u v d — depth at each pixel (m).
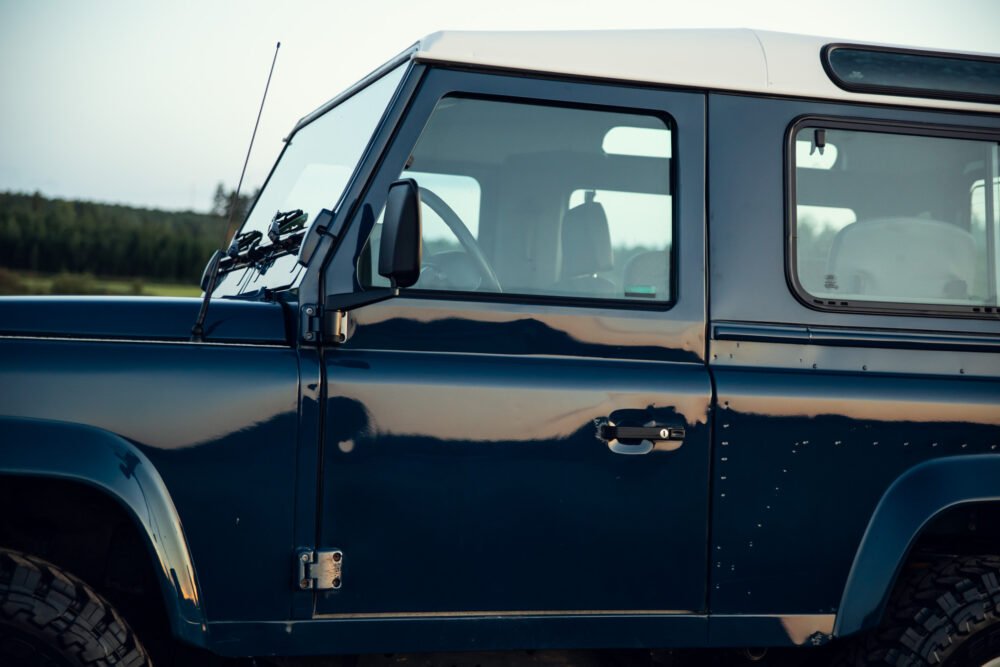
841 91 2.99
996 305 3.07
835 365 2.92
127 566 2.79
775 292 2.90
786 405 2.84
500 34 2.81
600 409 2.74
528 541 2.69
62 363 2.50
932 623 2.93
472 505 2.66
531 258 2.80
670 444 2.78
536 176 2.81
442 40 2.75
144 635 2.81
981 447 2.95
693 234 2.87
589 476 2.73
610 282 2.83
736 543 2.81
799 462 2.85
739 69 2.93
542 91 2.81
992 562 3.02
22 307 2.59
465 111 2.77
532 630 2.70
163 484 2.50
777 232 2.91
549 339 2.76
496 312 2.73
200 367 2.56
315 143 3.27
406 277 2.47
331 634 2.59
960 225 3.08
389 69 2.93
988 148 3.11
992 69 3.12
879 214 3.02
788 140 2.94
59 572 2.56
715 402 2.80
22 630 2.49
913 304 3.00
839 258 2.98
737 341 2.86
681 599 2.78
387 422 2.62
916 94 3.03
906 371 2.96
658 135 2.89
